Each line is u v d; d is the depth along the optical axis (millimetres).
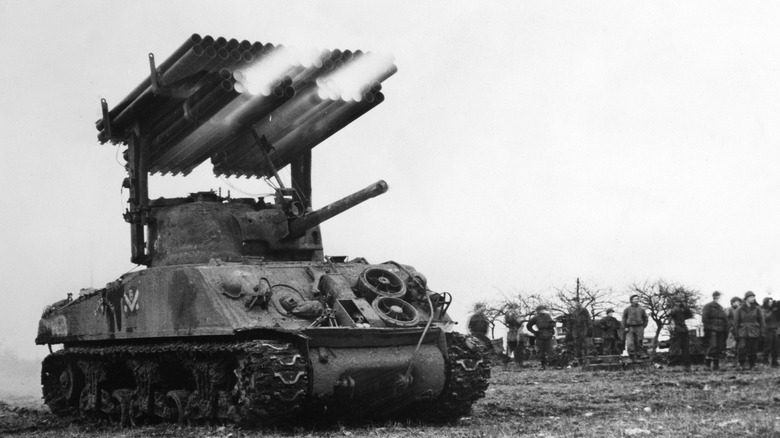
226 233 21266
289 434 17750
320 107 22547
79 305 23281
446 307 20594
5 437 19281
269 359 17344
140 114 22375
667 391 25422
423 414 20375
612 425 17672
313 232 22219
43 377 25250
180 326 19484
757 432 15906
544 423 18750
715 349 34062
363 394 19094
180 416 19891
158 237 21922
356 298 19641
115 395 21953
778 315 37469
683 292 54719
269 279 19625
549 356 38719
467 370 19781
